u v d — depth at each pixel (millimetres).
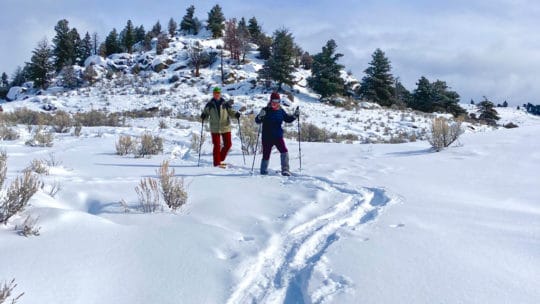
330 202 5648
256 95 40969
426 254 3678
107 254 3453
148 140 10367
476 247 3838
